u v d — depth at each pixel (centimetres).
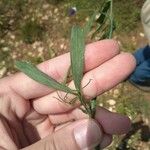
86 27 11
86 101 13
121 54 14
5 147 15
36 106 17
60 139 13
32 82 16
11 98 17
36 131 18
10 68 30
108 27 12
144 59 25
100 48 14
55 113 17
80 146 13
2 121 16
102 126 15
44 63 15
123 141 26
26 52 31
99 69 14
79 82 11
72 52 10
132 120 27
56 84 11
